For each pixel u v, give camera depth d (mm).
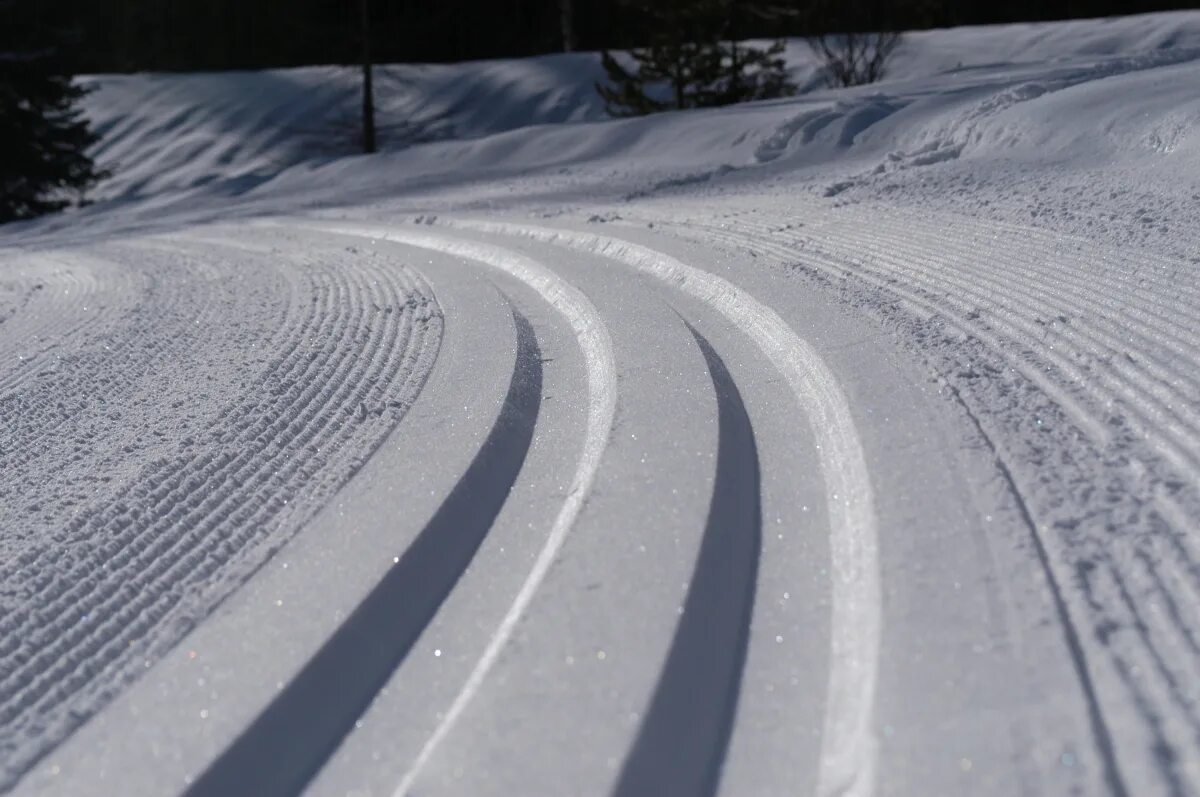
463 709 2688
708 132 19312
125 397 6223
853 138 14719
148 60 54469
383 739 2758
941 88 17953
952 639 2746
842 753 2484
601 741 2520
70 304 9992
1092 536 3168
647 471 4008
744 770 2518
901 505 3480
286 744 2768
